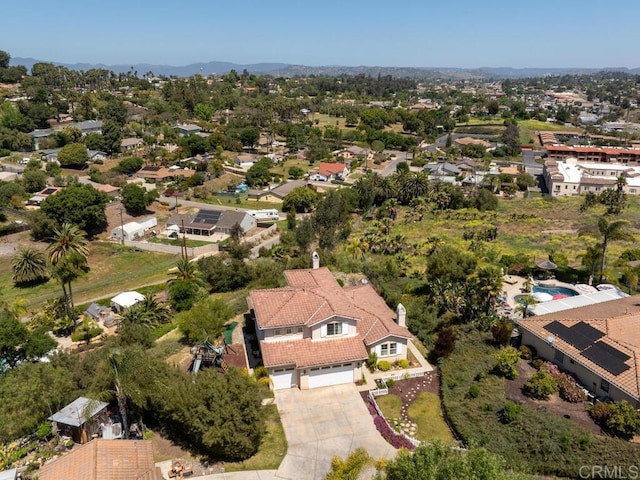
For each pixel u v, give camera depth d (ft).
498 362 138.62
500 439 113.39
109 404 129.90
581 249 265.54
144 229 344.69
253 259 281.13
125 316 194.18
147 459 102.89
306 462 113.70
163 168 485.56
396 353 153.07
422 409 131.85
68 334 195.62
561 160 546.67
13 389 120.37
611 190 385.29
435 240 271.08
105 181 440.45
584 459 104.47
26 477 107.45
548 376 129.49
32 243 309.42
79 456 99.86
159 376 123.65
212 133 651.66
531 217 346.13
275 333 141.69
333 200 325.21
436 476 81.00
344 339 144.87
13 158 493.77
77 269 210.18
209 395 114.73
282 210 410.11
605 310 158.40
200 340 164.25
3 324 147.43
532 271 223.51
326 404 134.00
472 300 170.50
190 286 216.54
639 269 207.10
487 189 418.72
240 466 112.57
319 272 181.37
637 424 108.99
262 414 117.19
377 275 216.33
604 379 124.47
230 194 453.17
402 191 408.46
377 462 107.96
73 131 552.00
